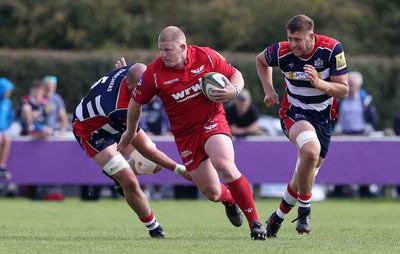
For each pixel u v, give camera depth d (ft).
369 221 140.87
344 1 386.93
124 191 95.66
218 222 136.87
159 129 201.77
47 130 206.08
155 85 90.63
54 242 89.51
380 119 312.29
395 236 99.60
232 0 395.14
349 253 79.71
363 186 221.66
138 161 105.29
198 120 91.45
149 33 387.55
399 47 393.09
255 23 380.99
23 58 305.32
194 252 79.25
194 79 90.53
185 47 89.40
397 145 205.67
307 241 91.61
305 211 96.58
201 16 392.27
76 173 206.08
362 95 212.23
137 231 108.88
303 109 95.96
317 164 98.84
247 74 305.12
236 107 204.85
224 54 310.86
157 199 207.62
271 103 98.53
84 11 380.58
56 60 306.55
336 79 93.91
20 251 80.48
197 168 93.20
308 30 92.53
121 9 390.21
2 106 203.51
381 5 405.39
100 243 88.38
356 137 207.82
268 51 96.89
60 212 161.48
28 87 306.55
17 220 137.90
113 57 306.76
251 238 90.84
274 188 222.69
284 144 204.33
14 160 206.69
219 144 89.86
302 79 95.04
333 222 137.39
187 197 213.25
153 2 400.06
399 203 197.47
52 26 376.89
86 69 307.17
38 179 206.49
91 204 190.19
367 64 312.09
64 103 307.58
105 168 95.09
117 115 94.43
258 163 204.33
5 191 225.15
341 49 94.17
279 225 98.53
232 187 89.40
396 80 312.09
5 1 382.63
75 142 206.28
